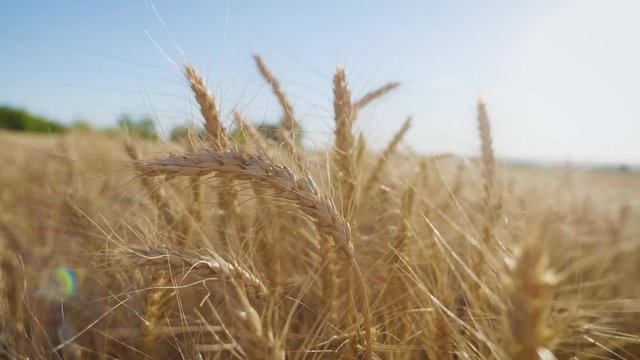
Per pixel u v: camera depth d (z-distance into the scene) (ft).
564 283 1.16
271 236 1.18
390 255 1.20
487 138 1.25
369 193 1.40
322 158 1.21
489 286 1.03
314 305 1.22
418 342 1.10
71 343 1.08
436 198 1.50
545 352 0.46
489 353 0.96
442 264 1.17
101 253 1.10
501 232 1.15
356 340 1.00
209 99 1.03
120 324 1.16
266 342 0.67
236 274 0.89
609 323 1.23
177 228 1.10
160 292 1.00
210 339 1.10
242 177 0.92
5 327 1.03
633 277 1.46
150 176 0.92
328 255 1.07
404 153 1.53
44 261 1.40
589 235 1.57
